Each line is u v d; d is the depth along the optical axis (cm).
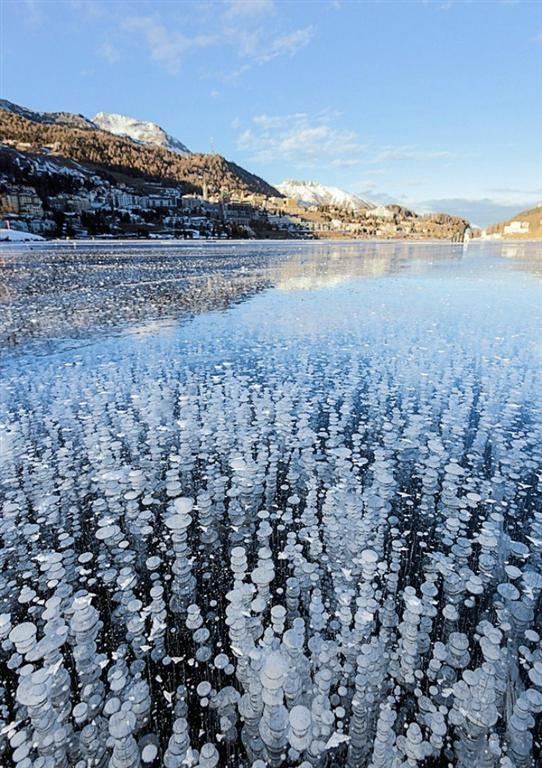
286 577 174
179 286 1038
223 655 141
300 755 111
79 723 120
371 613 153
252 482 241
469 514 213
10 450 277
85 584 173
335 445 287
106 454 273
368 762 111
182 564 181
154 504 224
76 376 414
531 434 303
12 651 144
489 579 171
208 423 317
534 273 1409
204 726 121
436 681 131
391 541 195
